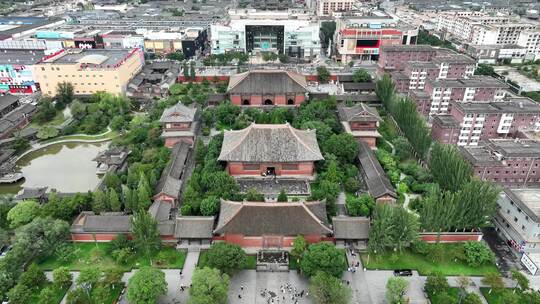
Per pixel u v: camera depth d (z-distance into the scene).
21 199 108.31
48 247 88.00
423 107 159.25
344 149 122.56
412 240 88.75
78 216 99.19
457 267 88.62
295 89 161.75
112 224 94.25
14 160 133.75
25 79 188.88
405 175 121.25
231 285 83.56
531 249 91.94
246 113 155.50
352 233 92.00
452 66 179.62
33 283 80.38
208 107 166.50
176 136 135.62
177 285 83.44
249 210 91.19
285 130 117.06
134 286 74.56
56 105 175.25
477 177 99.81
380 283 84.31
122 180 115.38
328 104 161.75
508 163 111.62
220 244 85.88
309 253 83.06
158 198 105.19
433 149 117.12
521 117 132.88
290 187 114.44
